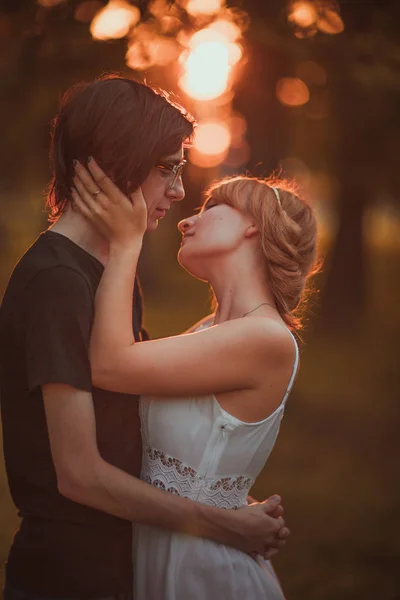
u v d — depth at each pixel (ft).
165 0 16.96
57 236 5.71
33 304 5.37
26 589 5.65
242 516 6.07
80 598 5.61
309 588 12.37
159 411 6.13
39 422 5.59
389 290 55.21
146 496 5.56
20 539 5.77
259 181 6.75
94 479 5.34
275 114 24.50
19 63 17.93
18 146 20.20
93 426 5.37
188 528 5.82
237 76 20.02
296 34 18.95
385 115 22.07
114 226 5.66
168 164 5.86
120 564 5.86
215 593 5.93
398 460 19.21
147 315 42.22
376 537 14.39
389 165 23.81
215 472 6.11
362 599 12.01
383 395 26.11
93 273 5.76
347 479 17.81
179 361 5.73
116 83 5.70
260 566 6.41
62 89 17.97
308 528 14.85
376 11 19.54
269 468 18.66
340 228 38.73
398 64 19.25
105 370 5.58
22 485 5.72
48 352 5.25
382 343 35.73
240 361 5.91
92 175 5.64
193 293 51.98
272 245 6.43
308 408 24.31
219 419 6.05
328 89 21.04
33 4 17.71
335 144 24.36
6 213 45.96
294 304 6.62
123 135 5.57
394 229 78.07
